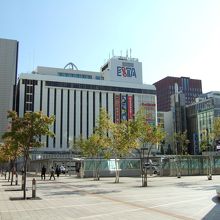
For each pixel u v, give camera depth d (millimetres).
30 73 139625
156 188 28906
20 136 21672
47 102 138250
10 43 153000
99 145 47094
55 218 13641
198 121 158750
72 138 131125
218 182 36312
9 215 14562
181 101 170125
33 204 18344
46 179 48406
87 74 153500
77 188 30266
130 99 149750
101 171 55594
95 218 13539
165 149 155250
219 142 47531
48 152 132125
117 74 152500
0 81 148500
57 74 148625
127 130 35500
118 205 17578
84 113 142625
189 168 56375
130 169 58000
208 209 15930
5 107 146500
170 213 14727
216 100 149500
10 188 30375
